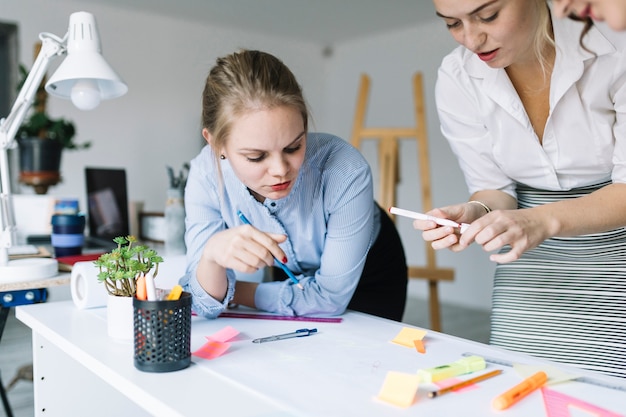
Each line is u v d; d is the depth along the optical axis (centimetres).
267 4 369
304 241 111
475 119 120
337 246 104
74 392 103
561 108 108
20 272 133
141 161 383
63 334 90
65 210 216
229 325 99
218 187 106
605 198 93
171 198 188
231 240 91
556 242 118
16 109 133
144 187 386
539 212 88
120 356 80
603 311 109
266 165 88
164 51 391
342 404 63
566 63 103
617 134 104
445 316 373
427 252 269
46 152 240
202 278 99
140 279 77
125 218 231
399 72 437
